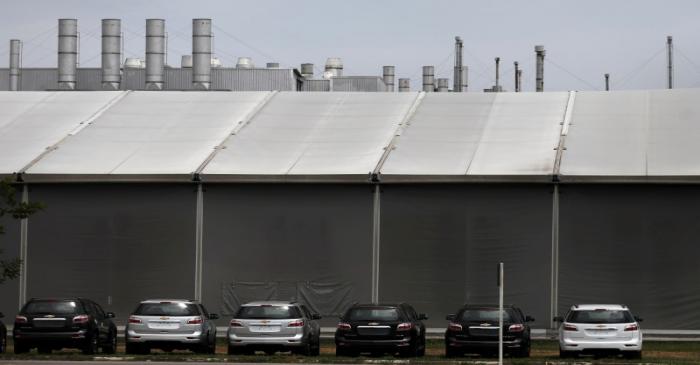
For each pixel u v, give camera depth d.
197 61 112.62
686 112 79.38
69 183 74.25
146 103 87.19
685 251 69.94
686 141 74.50
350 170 72.62
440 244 71.81
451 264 71.69
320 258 72.81
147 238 73.94
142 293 73.75
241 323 53.53
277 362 50.22
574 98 83.69
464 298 71.38
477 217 71.56
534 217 71.06
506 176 70.75
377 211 72.31
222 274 73.38
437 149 75.62
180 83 119.44
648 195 70.44
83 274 74.25
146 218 74.00
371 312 53.38
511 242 71.19
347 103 85.50
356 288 72.38
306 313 56.59
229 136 79.75
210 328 56.47
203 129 81.56
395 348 52.94
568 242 70.75
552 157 73.19
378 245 72.19
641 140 75.25
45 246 74.50
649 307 70.06
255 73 122.19
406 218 72.12
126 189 74.25
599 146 74.56
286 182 72.50
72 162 75.81
